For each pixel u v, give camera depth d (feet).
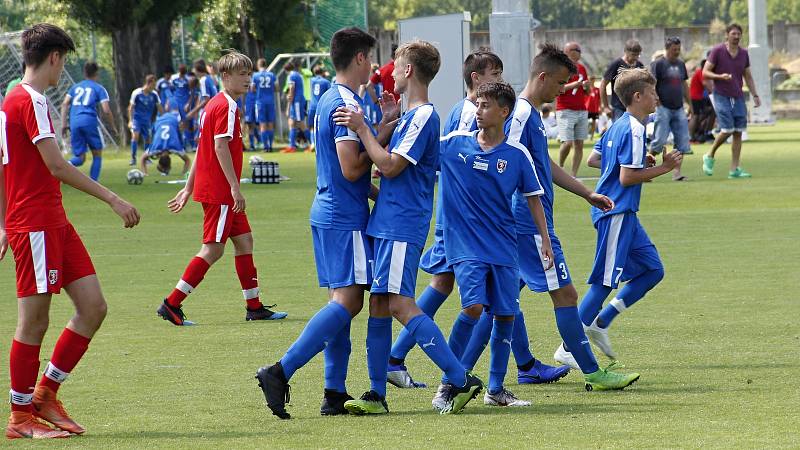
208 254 89.56
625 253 73.82
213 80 290.76
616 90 74.69
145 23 367.25
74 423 57.41
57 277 57.88
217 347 80.02
